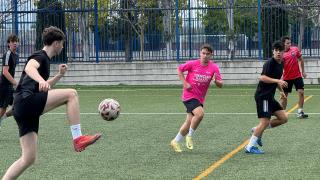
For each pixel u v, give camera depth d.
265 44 43.88
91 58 45.84
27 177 15.29
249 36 44.06
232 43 44.28
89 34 45.69
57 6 45.19
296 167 16.03
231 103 33.50
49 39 12.02
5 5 45.88
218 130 23.38
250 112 29.17
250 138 20.34
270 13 43.66
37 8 45.34
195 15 44.31
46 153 18.72
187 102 18.78
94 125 25.30
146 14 44.94
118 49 45.59
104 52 45.72
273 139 20.95
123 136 22.14
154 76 45.16
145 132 23.12
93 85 45.62
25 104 11.69
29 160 12.08
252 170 15.69
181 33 44.62
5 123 26.47
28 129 11.95
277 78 18.53
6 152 19.11
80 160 17.52
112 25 45.34
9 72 22.55
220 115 28.16
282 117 19.00
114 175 15.34
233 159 17.34
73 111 11.59
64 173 15.71
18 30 45.31
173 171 15.70
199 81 18.61
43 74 11.88
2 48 45.31
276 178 14.66
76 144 11.47
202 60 18.58
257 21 43.72
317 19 44.34
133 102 34.75
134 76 45.41
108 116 12.98
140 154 18.38
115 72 45.56
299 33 43.78
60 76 12.60
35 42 45.22
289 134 22.09
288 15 43.59
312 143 20.02
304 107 31.28
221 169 15.88
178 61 44.78
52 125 25.48
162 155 18.16
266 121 18.30
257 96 18.45
